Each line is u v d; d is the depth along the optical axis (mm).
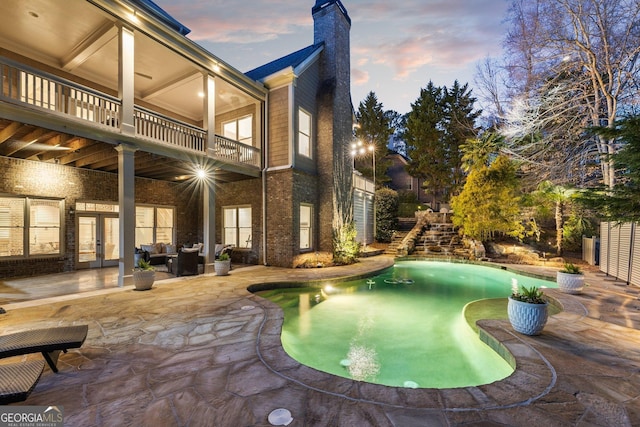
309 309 6613
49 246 8789
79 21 7051
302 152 11281
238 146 10062
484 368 3992
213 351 3518
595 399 2512
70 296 6098
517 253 12195
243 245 11672
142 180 11070
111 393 2631
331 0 12062
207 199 9195
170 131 8031
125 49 6883
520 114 13648
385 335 5137
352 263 12031
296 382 2811
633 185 4543
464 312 5746
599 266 9688
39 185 8500
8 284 7293
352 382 2809
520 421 2225
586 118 12117
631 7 10773
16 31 7410
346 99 12875
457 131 22938
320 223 11820
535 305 3928
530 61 13273
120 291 6555
